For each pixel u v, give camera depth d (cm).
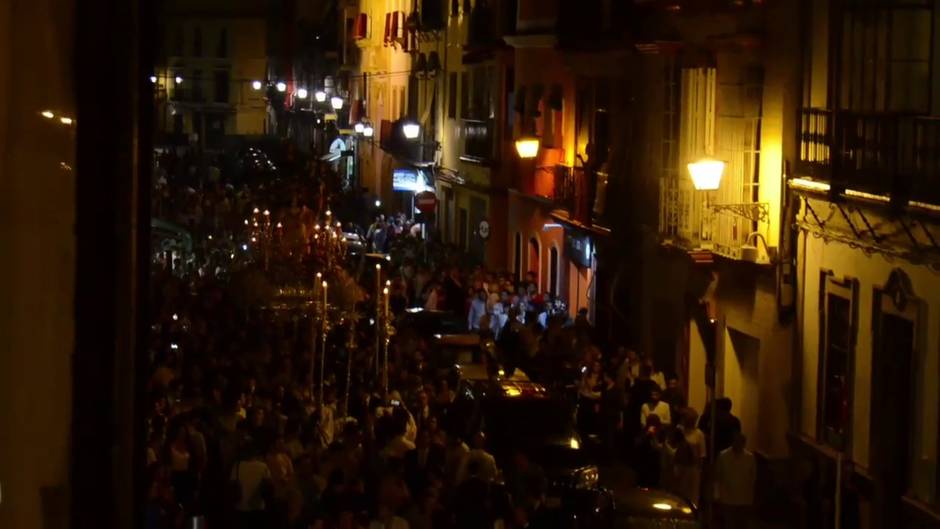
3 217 254
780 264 2159
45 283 267
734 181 2281
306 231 3112
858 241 1878
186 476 1625
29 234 261
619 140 3002
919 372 1711
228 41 12688
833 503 1875
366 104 7375
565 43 3191
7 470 255
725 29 2388
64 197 271
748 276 2311
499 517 1537
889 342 1812
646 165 2822
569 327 2756
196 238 4075
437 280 3528
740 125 2278
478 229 4556
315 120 9588
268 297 2591
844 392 1958
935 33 1791
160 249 3700
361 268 3525
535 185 3659
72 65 275
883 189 1758
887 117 1775
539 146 3666
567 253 3472
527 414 2111
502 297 3156
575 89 3372
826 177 1981
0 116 253
